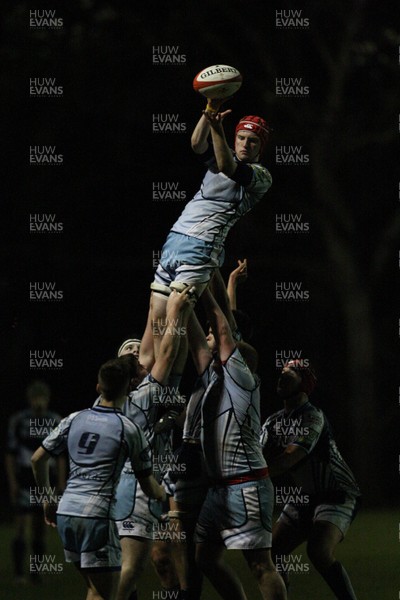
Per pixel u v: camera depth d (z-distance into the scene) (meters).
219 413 26.25
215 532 26.50
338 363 100.19
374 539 57.69
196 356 27.39
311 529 29.64
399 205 95.12
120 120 87.12
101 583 24.64
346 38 90.56
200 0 88.00
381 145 93.94
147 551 26.42
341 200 93.62
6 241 86.75
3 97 84.69
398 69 90.56
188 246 26.42
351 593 28.86
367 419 93.00
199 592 28.17
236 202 26.50
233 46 90.31
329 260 94.25
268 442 29.95
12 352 88.12
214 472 26.30
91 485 24.77
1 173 86.00
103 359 89.00
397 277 97.94
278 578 25.95
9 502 86.19
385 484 98.94
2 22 85.19
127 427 24.91
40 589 40.06
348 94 93.50
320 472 29.41
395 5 90.19
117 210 88.94
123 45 87.12
